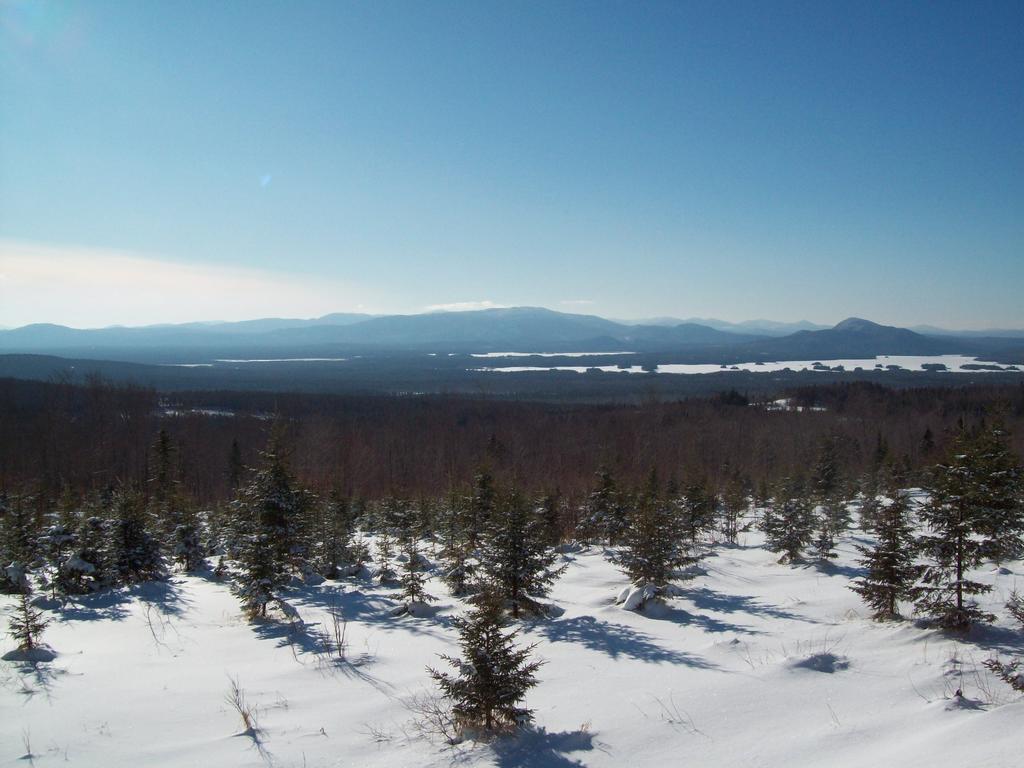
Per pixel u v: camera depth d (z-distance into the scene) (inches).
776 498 978.7
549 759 270.1
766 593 615.2
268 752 284.0
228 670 406.9
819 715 307.1
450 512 924.6
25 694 362.9
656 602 546.3
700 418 2623.0
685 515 874.1
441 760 271.9
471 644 307.3
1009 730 259.3
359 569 741.9
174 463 1492.4
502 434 2461.9
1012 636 410.0
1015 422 1866.4
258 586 534.3
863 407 2760.8
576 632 480.7
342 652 440.5
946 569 456.4
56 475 1797.5
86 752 286.4
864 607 534.9
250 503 579.2
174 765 272.5
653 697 338.6
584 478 1657.2
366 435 2504.9
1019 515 434.0
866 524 949.2
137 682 383.9
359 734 302.4
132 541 675.4
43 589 622.8
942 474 464.8
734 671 378.0
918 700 319.3
